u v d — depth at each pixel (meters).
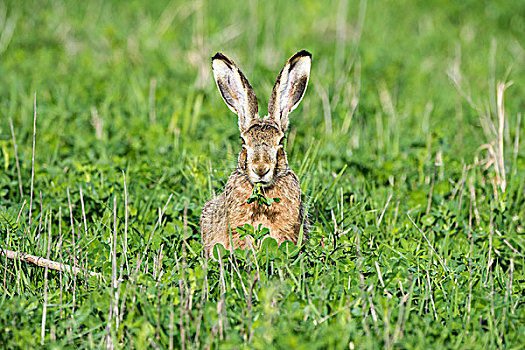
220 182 11.68
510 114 16.06
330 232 10.12
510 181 12.39
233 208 9.97
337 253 9.63
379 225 11.05
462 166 12.86
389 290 9.04
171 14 21.73
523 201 12.19
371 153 13.97
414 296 8.99
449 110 16.48
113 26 20.17
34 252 10.01
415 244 10.05
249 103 10.37
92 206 11.22
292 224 10.00
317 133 14.46
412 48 21.00
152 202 11.46
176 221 10.86
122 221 10.83
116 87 16.69
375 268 9.31
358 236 9.54
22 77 17.33
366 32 21.92
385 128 15.27
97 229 10.40
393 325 8.12
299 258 9.37
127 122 14.85
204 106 15.66
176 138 13.65
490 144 12.94
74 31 20.52
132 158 13.23
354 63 18.78
